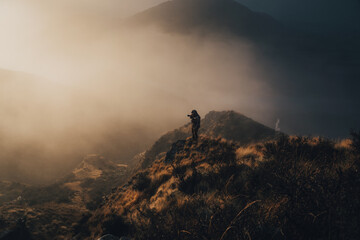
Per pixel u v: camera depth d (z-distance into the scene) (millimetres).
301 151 4520
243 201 3166
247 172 4281
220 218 2498
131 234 4387
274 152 5137
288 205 2301
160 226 2992
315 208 2031
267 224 2277
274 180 2988
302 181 2484
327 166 3238
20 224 18750
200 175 5715
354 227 1695
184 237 2531
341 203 1930
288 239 1967
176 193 5395
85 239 7859
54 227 20078
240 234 2178
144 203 6840
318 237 1854
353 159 3154
